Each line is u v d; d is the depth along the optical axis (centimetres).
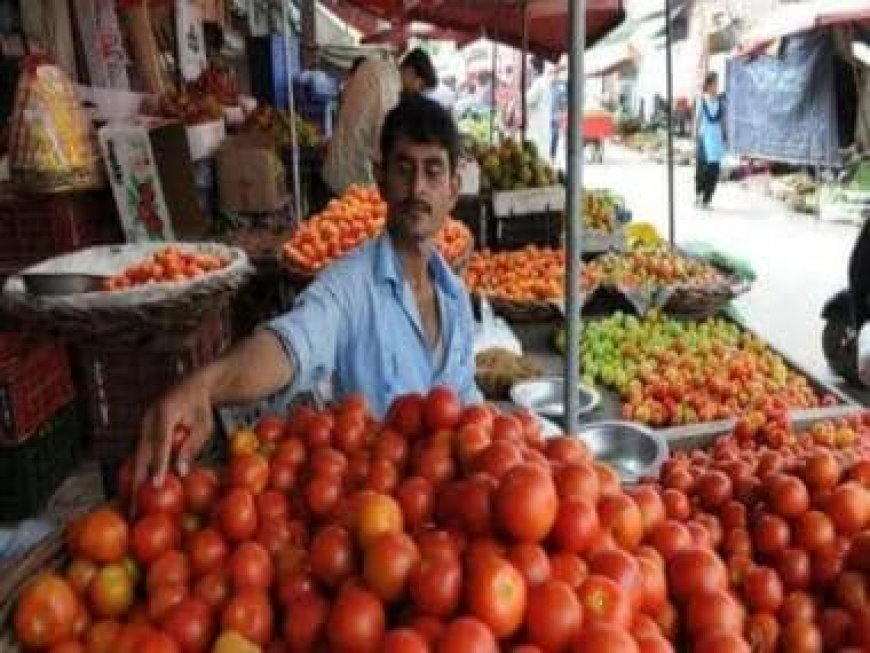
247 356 168
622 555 122
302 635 116
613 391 352
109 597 129
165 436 146
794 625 136
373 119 583
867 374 545
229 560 128
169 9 742
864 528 151
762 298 799
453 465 142
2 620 125
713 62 1900
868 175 1240
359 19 1684
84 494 406
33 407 388
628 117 2778
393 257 213
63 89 424
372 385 209
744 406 320
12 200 433
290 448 151
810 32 1320
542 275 456
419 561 115
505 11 930
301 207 608
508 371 332
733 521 158
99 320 312
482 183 564
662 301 424
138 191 462
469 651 104
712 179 1391
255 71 973
